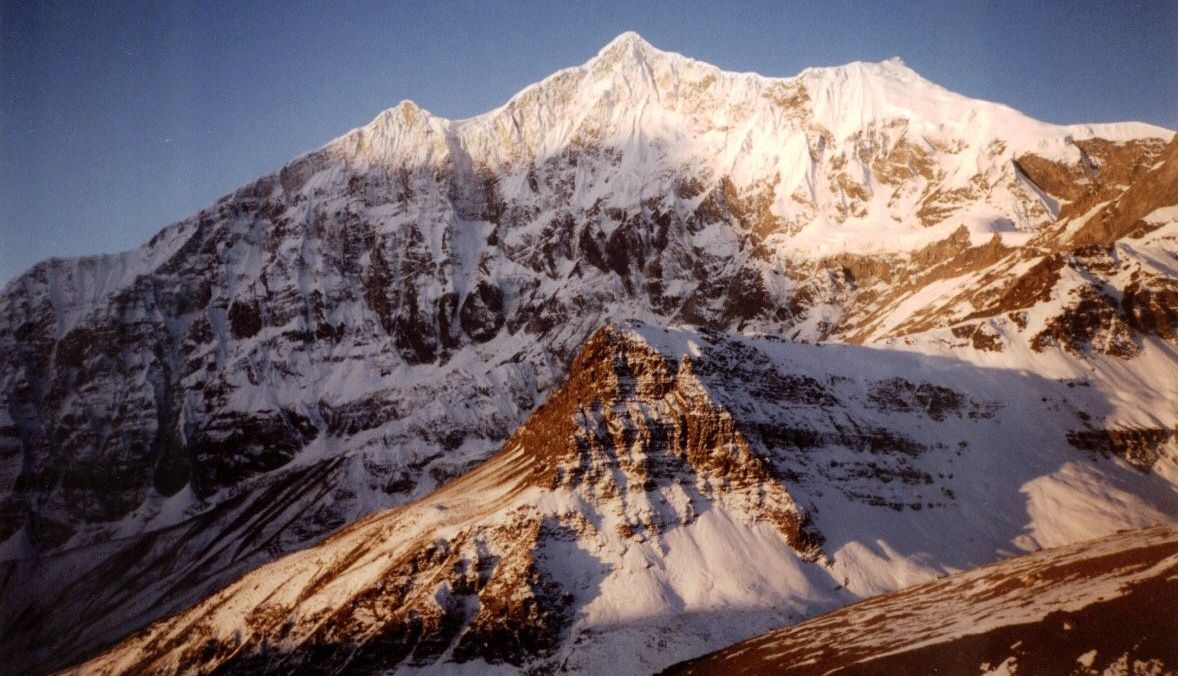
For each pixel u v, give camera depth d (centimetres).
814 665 15100
